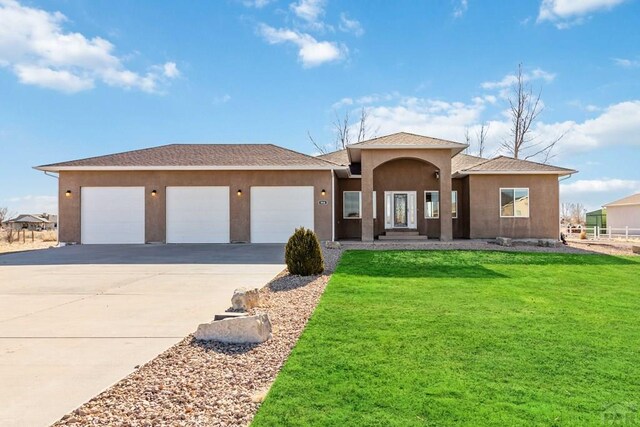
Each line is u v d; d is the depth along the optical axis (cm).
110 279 936
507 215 2056
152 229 1878
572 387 358
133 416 310
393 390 350
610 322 569
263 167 1847
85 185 1881
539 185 2055
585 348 460
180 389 358
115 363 420
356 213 2234
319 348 457
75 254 1477
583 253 1464
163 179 1888
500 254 1383
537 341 483
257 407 323
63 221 1872
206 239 1883
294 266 979
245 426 294
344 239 2162
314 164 1856
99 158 1970
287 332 530
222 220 1888
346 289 791
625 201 3350
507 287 820
